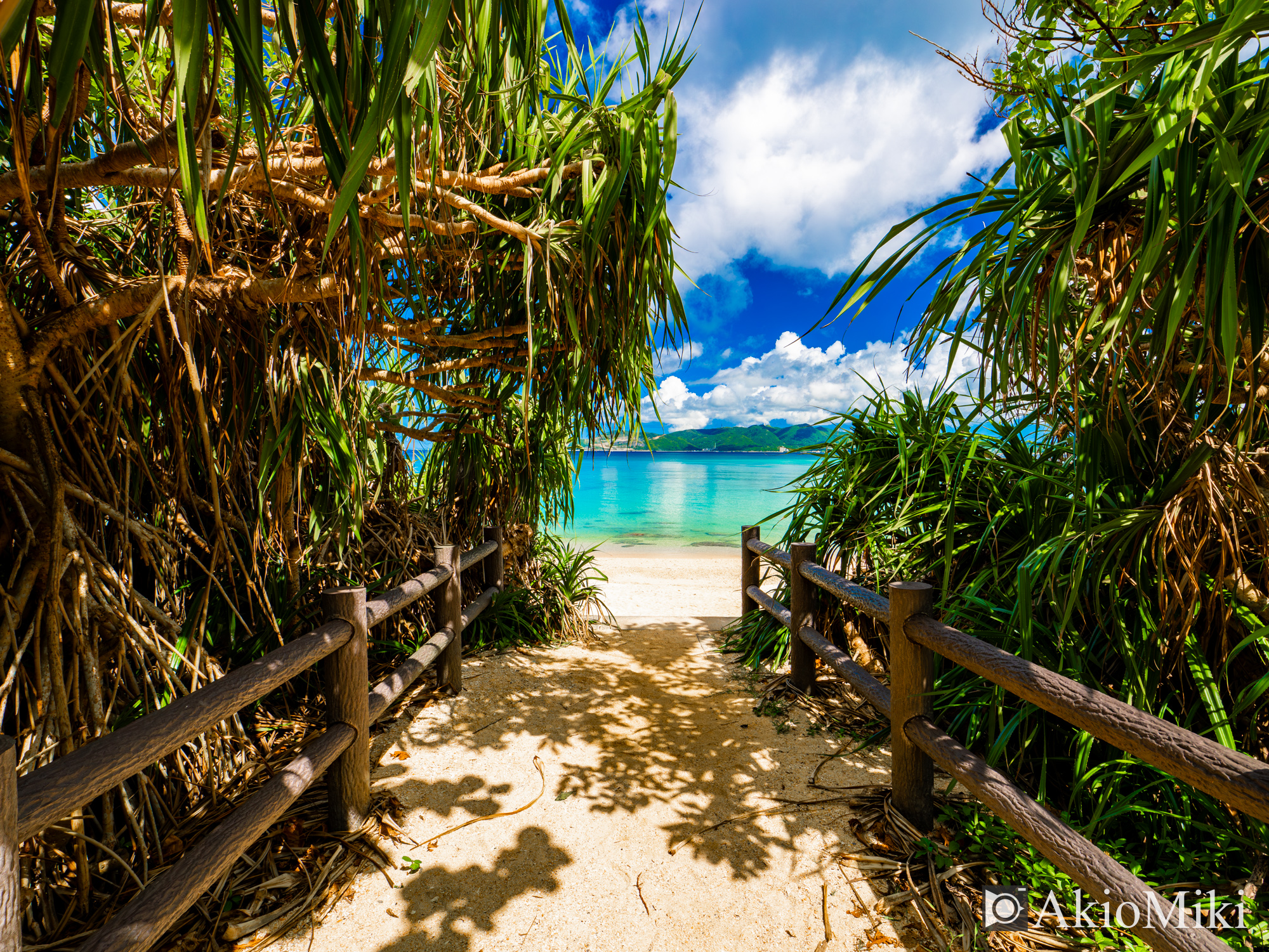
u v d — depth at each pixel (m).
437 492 3.94
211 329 1.94
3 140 1.62
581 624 4.07
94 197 2.10
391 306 2.38
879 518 3.05
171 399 1.85
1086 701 1.30
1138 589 1.84
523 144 2.09
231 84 1.82
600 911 1.63
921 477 2.74
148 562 1.90
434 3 0.79
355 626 1.88
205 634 2.30
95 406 1.87
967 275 1.41
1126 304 1.12
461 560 3.05
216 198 1.82
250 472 2.40
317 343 2.24
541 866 1.80
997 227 1.33
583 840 1.91
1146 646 1.84
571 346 2.47
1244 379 1.47
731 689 3.08
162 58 1.40
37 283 1.81
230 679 1.42
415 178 1.71
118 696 1.78
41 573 1.57
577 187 2.17
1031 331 1.47
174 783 1.87
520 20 1.34
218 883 1.63
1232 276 0.99
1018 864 1.69
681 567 9.03
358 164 0.82
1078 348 1.34
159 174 1.39
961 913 1.56
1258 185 1.13
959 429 2.78
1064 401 1.80
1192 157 1.07
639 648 3.76
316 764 1.68
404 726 2.62
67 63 0.72
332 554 2.92
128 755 1.11
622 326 2.24
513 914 1.62
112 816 1.62
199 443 2.11
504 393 2.92
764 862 1.80
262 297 1.87
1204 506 1.65
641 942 1.54
